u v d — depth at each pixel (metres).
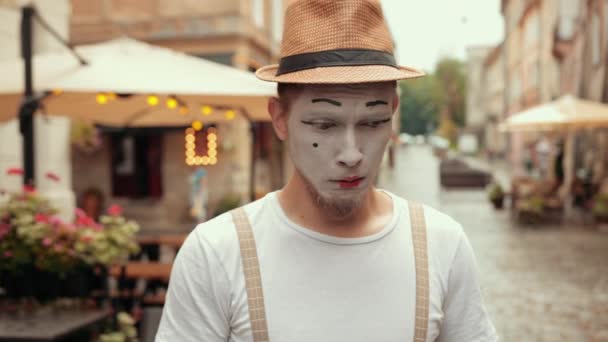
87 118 5.42
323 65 1.14
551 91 18.42
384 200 1.33
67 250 3.59
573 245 9.62
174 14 14.17
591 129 15.05
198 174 12.73
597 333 5.09
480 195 18.47
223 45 14.11
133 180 13.94
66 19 8.20
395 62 1.21
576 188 14.88
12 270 3.63
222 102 4.71
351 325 1.19
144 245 6.13
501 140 37.16
